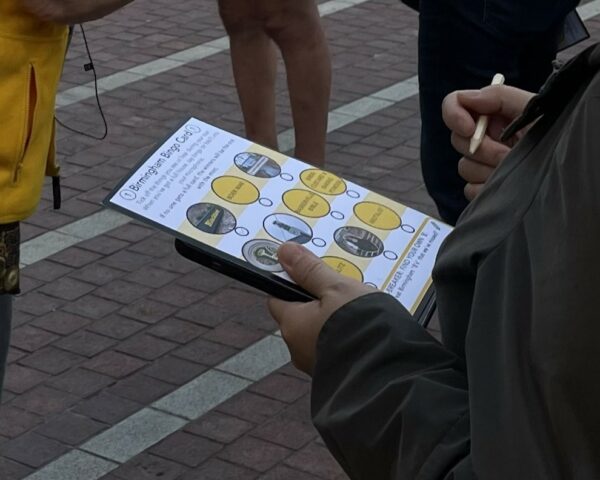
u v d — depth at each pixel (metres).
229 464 3.43
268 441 3.54
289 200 1.62
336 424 1.31
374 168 5.59
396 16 7.93
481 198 1.31
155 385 3.82
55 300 4.35
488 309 1.17
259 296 4.38
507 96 1.85
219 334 4.13
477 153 1.83
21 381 3.84
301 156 4.80
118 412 3.68
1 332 2.40
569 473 1.06
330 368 1.35
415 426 1.22
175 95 6.45
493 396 1.12
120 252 4.72
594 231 1.06
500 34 3.77
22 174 2.27
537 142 1.28
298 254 1.45
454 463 1.18
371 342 1.33
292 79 4.69
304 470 3.41
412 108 6.34
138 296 4.38
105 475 3.38
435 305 1.54
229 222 1.55
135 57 7.01
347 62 7.06
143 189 1.58
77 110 6.18
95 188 5.29
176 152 1.64
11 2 2.17
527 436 1.08
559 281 1.07
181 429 3.59
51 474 3.38
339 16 7.92
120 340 4.09
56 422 3.62
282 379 3.86
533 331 1.08
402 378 1.28
